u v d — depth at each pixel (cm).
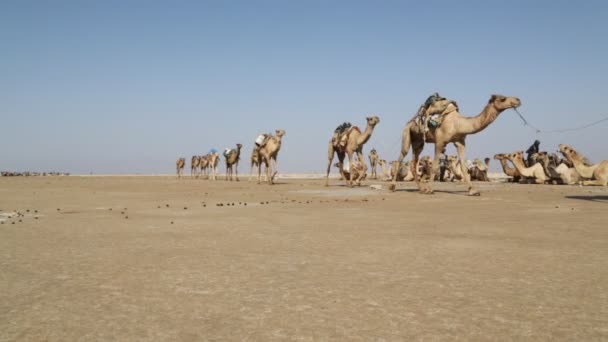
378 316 357
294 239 740
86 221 1012
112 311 373
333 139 2656
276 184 3062
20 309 380
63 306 388
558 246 657
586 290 426
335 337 313
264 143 3133
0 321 350
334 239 738
